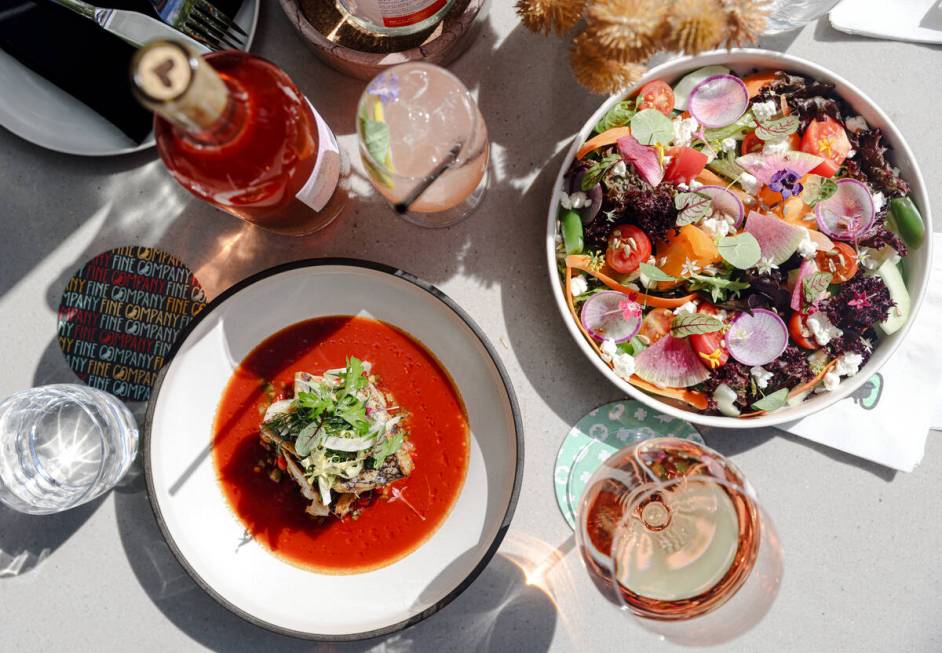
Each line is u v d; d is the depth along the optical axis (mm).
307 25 913
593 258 943
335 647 1021
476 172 859
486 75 1018
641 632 1018
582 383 1016
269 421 951
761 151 953
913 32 1023
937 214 1045
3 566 1015
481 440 974
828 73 917
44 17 910
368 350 995
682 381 946
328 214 964
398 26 898
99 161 1021
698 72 943
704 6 723
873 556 1024
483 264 1020
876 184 943
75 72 925
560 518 1019
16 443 1003
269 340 985
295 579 976
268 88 738
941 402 1022
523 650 1019
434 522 982
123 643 1017
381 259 1021
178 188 1023
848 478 1029
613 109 922
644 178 915
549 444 1020
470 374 976
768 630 1027
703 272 938
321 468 901
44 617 1016
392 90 805
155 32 896
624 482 853
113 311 1019
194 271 1020
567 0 818
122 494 1021
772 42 1042
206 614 1020
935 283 1020
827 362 953
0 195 1022
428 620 1020
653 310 953
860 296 914
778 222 916
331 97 1016
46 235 1024
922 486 1027
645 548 871
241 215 845
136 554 1021
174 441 968
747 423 895
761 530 849
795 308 925
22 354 1022
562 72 1016
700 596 843
